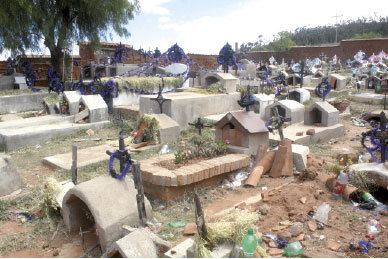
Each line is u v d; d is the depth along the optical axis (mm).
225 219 4512
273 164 7711
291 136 10352
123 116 14375
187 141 10609
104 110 13242
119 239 4430
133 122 13125
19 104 16750
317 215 5230
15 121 12383
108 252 4188
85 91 14664
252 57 50656
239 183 7254
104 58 26641
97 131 12570
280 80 21406
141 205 4883
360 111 15609
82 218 5430
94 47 23312
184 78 19047
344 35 70812
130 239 4211
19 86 20656
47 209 5738
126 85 16156
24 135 10703
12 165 7168
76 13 21656
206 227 4031
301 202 5637
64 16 21156
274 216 5262
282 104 12703
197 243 3896
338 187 5906
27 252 4852
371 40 41656
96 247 4855
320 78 26281
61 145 10812
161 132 10297
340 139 11391
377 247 4316
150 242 4320
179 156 7410
